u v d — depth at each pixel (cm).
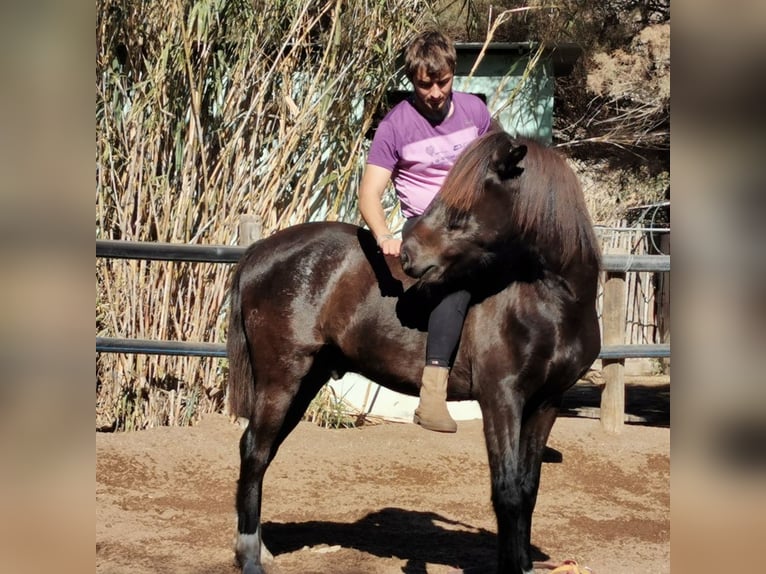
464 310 334
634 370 1116
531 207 315
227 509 476
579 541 436
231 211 632
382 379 362
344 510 484
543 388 333
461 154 315
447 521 468
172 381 631
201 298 632
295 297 367
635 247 1050
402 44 643
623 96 1054
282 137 633
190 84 595
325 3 637
